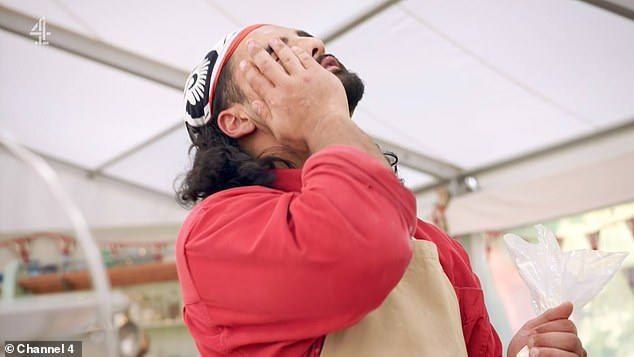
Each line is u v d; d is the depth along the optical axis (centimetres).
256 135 87
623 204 340
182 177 96
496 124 376
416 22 305
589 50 293
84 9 342
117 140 483
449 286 81
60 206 67
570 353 76
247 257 67
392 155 99
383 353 70
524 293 387
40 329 60
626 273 339
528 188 378
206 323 75
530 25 287
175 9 333
